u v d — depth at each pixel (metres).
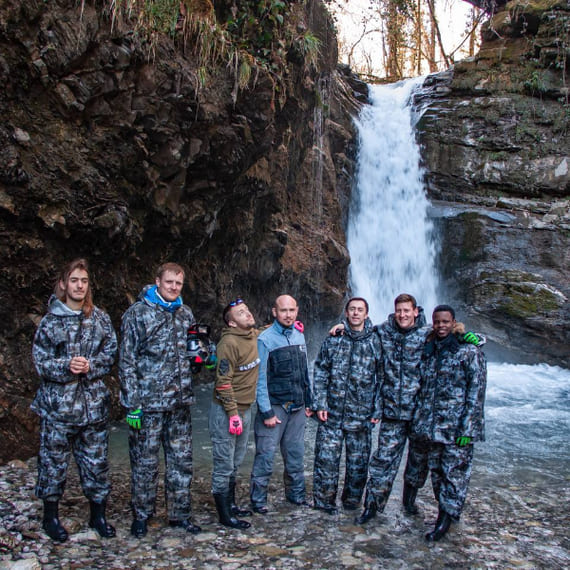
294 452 4.44
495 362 13.25
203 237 7.64
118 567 3.31
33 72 5.26
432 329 4.09
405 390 4.07
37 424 5.43
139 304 3.75
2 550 3.33
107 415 3.72
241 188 8.10
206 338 4.03
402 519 4.25
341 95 15.27
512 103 15.41
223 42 6.64
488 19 17.92
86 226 5.83
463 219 14.40
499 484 5.28
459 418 3.88
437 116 16.06
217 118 6.68
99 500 3.71
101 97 5.77
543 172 14.73
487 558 3.67
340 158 14.14
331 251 12.26
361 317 4.24
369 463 4.38
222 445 3.96
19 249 5.44
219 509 3.99
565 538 4.07
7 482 4.54
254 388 4.12
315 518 4.19
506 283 13.32
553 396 9.72
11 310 5.53
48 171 5.48
